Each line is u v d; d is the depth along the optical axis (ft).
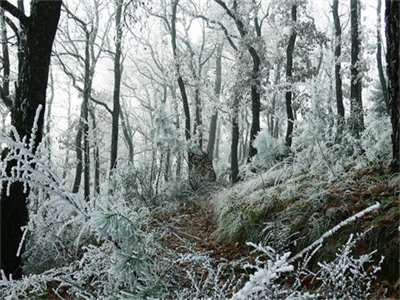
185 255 11.44
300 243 13.58
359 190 15.06
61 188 10.78
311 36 50.67
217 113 91.35
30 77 15.62
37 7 15.69
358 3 54.08
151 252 11.60
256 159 28.04
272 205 17.62
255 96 51.98
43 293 14.03
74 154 67.56
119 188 28.91
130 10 23.48
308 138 20.02
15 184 15.17
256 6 57.26
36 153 11.55
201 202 31.42
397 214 11.37
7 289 12.21
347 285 10.31
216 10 70.08
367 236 11.53
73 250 16.62
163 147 35.68
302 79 51.29
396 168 15.12
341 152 20.08
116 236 10.34
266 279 6.20
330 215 13.46
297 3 49.42
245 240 16.80
